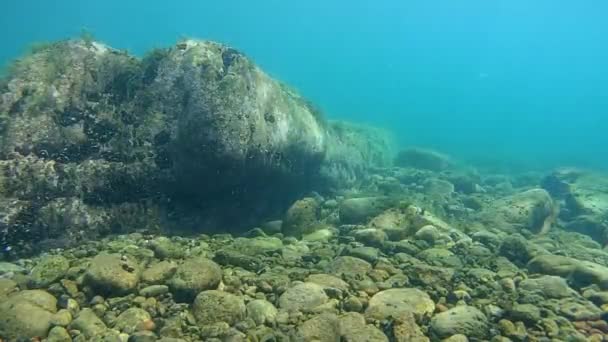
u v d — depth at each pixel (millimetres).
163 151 1788
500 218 2234
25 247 1578
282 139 1994
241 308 1139
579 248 1973
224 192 1852
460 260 1604
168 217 1801
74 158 1723
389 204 2062
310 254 1592
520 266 1618
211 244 1640
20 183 1614
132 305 1166
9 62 1811
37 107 1719
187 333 1072
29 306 1095
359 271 1402
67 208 1655
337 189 2686
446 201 2691
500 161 5375
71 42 1896
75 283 1230
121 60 1913
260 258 1518
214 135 1703
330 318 1083
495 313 1200
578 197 2809
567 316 1212
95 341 1016
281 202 2193
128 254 1386
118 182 1741
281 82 2486
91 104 1803
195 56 1840
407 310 1155
